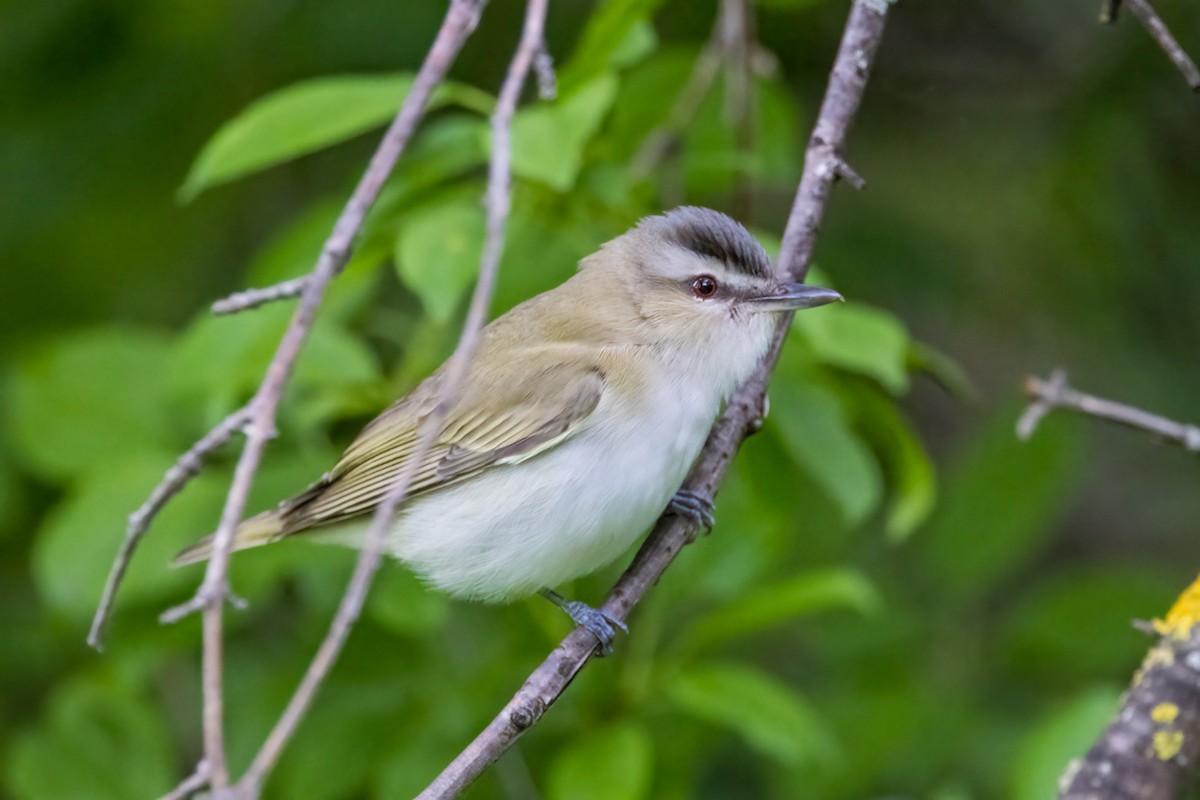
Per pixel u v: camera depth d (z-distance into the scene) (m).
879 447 10.58
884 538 12.73
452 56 5.58
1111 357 13.41
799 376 9.64
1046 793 9.20
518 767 10.36
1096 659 11.96
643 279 9.19
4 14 13.30
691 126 11.81
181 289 13.73
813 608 10.24
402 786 9.91
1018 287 13.32
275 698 10.34
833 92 8.84
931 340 14.59
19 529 12.59
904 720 11.73
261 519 9.47
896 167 13.81
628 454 8.89
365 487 9.37
